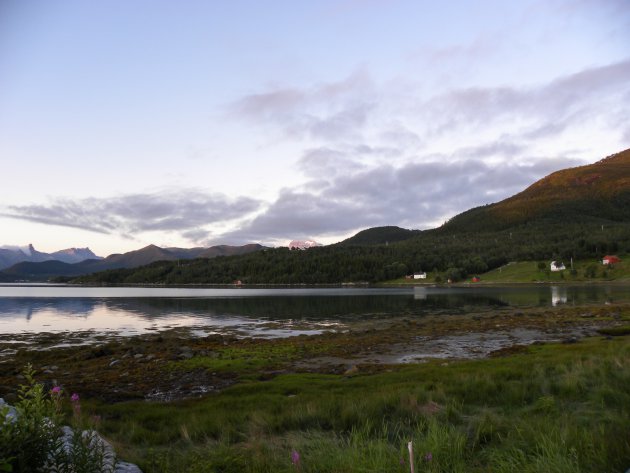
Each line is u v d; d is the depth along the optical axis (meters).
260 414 12.15
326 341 35.94
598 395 10.80
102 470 5.57
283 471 7.08
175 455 8.73
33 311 73.81
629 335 34.06
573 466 5.59
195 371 24.95
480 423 8.94
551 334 36.91
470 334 38.38
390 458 6.92
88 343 38.44
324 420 11.35
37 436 4.67
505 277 184.00
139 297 120.81
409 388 14.98
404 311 66.62
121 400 18.69
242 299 106.06
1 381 22.61
